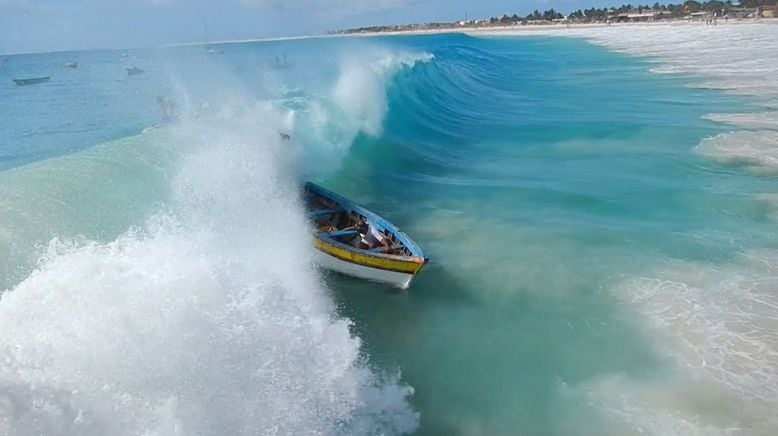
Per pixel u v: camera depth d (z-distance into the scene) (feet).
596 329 32.37
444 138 77.87
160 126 54.60
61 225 31.99
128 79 104.99
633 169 60.59
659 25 380.17
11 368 21.49
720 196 51.34
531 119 90.43
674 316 33.01
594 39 314.96
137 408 21.47
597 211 49.26
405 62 103.30
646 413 25.81
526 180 58.29
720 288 35.83
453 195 54.08
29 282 26.30
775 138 69.05
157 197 37.27
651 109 94.17
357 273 37.55
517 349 30.94
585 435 24.81
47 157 61.57
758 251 40.63
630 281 37.11
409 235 45.03
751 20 321.11
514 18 651.25
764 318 32.48
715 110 89.76
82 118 79.87
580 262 39.93
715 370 28.43
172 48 127.13
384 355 30.42
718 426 24.82
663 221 46.62
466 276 38.50
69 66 182.19
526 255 41.22
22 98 108.27
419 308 34.91
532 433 25.07
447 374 29.01
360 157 62.49
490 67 175.63
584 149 69.77
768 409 25.75
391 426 25.05
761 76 122.42
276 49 210.79
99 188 36.29
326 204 45.19
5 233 30.35
